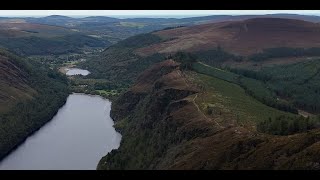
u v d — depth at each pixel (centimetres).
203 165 9938
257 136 9925
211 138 11025
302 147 8538
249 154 9269
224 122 12206
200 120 12444
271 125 11006
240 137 10181
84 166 14150
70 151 15600
